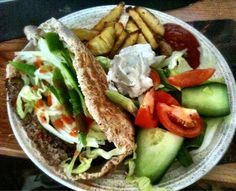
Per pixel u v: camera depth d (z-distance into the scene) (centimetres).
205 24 41
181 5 42
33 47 36
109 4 43
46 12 41
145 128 32
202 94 34
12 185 41
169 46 37
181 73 36
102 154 30
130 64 34
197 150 32
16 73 34
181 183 30
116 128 30
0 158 42
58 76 33
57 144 32
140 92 33
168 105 33
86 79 30
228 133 33
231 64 39
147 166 30
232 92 35
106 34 36
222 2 43
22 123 32
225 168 32
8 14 40
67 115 32
